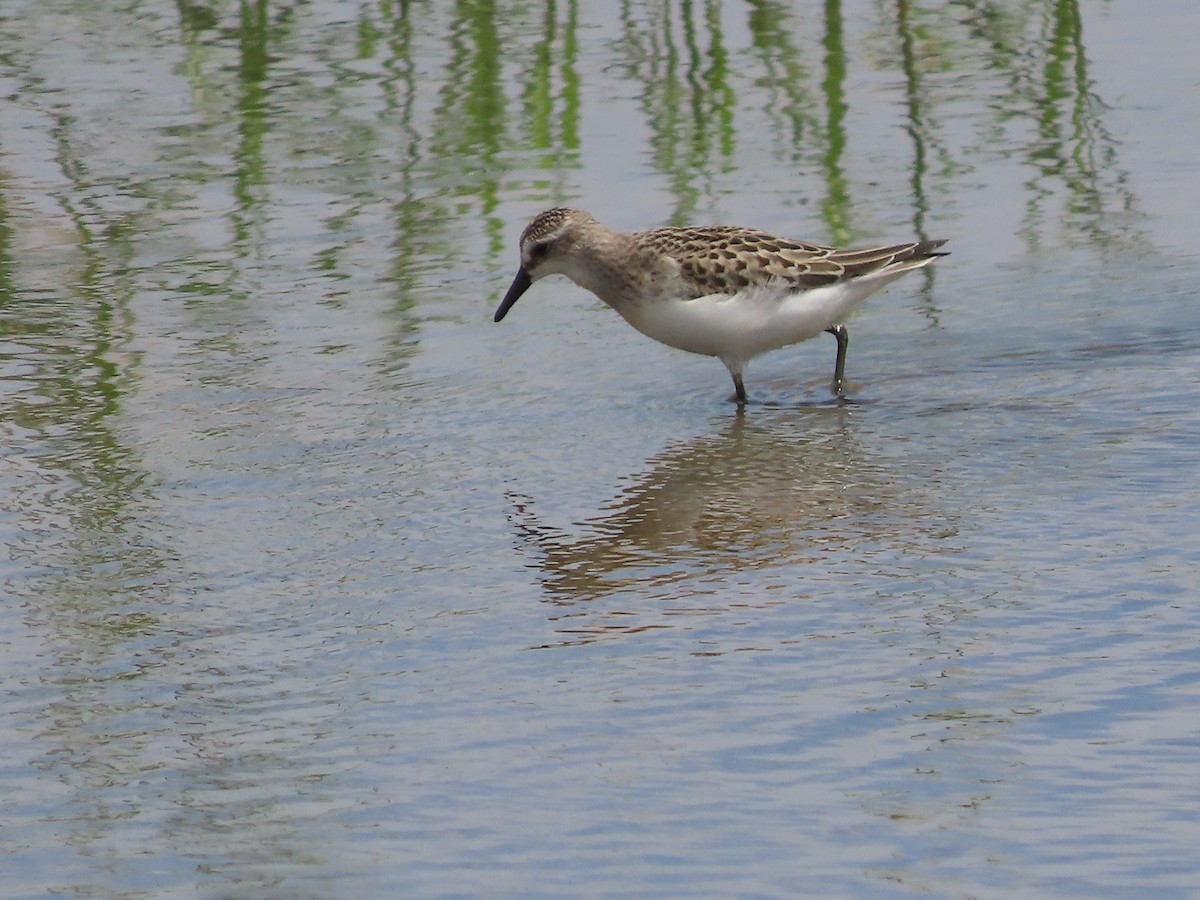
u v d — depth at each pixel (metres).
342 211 18.16
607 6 23.92
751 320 14.17
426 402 13.85
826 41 22.53
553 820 7.82
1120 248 16.52
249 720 8.90
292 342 15.12
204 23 23.61
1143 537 10.70
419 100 21.00
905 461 12.41
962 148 19.14
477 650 9.60
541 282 16.70
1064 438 12.62
